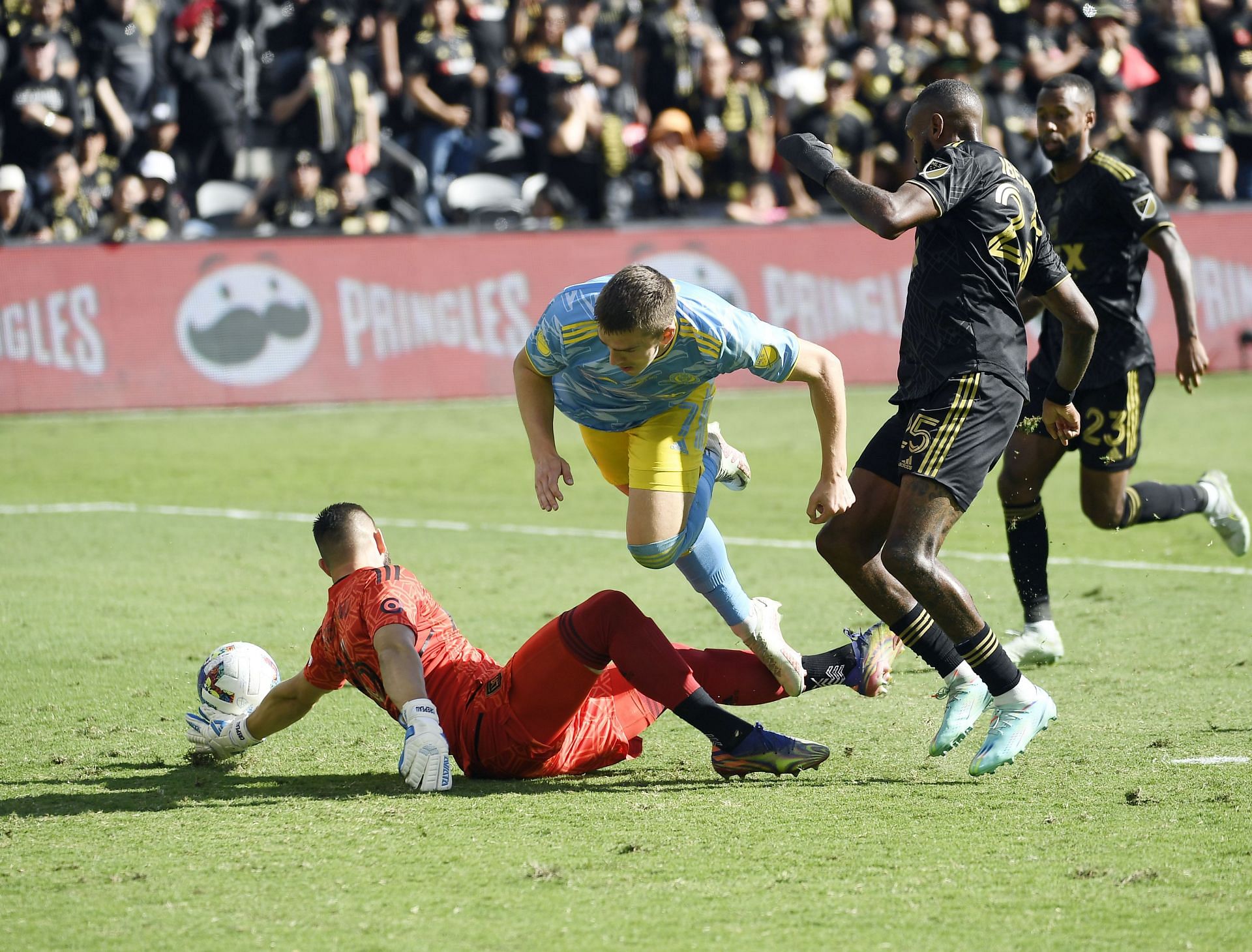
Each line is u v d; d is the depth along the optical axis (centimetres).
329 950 1010
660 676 1373
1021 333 1512
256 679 1534
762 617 1489
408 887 1129
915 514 1443
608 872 1159
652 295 1271
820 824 1284
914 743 1598
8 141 4950
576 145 5306
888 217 1401
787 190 5712
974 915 1062
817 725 1681
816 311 5325
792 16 5906
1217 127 5819
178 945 1022
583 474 3853
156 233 4978
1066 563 2730
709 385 1434
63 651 2039
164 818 1313
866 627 2191
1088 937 1020
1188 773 1438
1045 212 2100
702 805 1349
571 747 1454
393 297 5038
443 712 1445
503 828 1276
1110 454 2095
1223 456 3966
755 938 1023
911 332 1519
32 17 4959
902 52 5684
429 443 4300
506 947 1012
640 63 5722
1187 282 2058
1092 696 1784
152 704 1775
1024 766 1484
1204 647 2034
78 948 1016
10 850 1227
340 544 1461
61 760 1528
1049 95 2039
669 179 5469
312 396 4969
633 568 2700
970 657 1423
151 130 5156
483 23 5506
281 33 5500
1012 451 2030
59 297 4709
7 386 4662
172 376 4831
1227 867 1158
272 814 1323
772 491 3588
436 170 5453
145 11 5325
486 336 5125
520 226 5231
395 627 1402
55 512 3266
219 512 3291
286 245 4938
